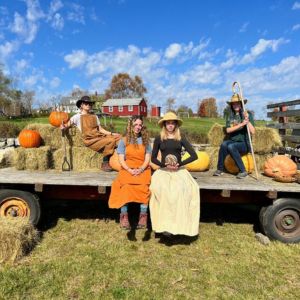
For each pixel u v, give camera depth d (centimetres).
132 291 330
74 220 528
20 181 443
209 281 353
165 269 377
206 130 2086
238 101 543
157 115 6150
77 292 328
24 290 329
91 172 533
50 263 384
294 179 475
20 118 4312
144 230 491
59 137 573
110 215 554
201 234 482
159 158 520
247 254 417
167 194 416
